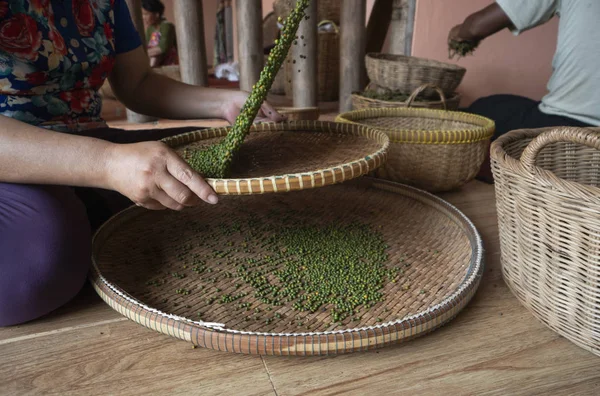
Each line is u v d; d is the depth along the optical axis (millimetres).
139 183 997
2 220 1048
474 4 3965
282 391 961
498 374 1017
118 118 3719
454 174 1979
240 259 1398
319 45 4250
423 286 1268
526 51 4180
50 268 1074
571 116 2447
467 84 4195
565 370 1031
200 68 3436
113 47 1594
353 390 967
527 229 1163
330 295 1229
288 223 1642
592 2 2291
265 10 6277
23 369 1002
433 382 991
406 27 3994
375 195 1894
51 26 1329
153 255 1417
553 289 1117
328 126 1678
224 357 1058
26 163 1024
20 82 1312
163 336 1124
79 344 1086
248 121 1253
